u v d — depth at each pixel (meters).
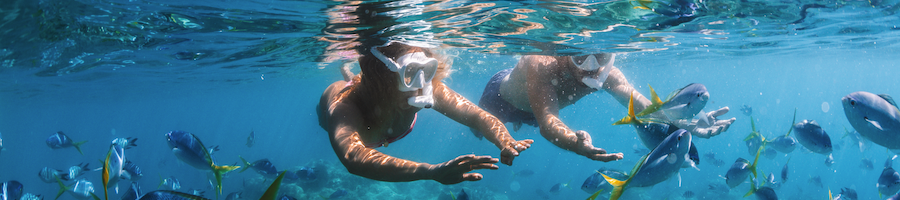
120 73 15.62
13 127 67.50
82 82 18.52
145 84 21.80
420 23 6.04
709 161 9.95
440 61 2.94
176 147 4.20
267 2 5.11
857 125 2.91
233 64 13.91
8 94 21.73
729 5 6.37
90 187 7.40
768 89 79.62
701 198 20.83
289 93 43.75
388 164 2.02
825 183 31.34
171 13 5.75
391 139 3.23
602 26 6.98
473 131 4.51
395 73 2.56
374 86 2.71
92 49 9.10
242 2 5.14
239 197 9.16
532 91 3.58
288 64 15.29
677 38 9.63
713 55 18.11
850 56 22.12
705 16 6.86
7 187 5.51
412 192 20.42
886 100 2.81
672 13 6.39
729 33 9.45
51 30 6.86
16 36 7.15
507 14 5.84
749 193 5.66
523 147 2.36
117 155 4.61
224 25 6.51
